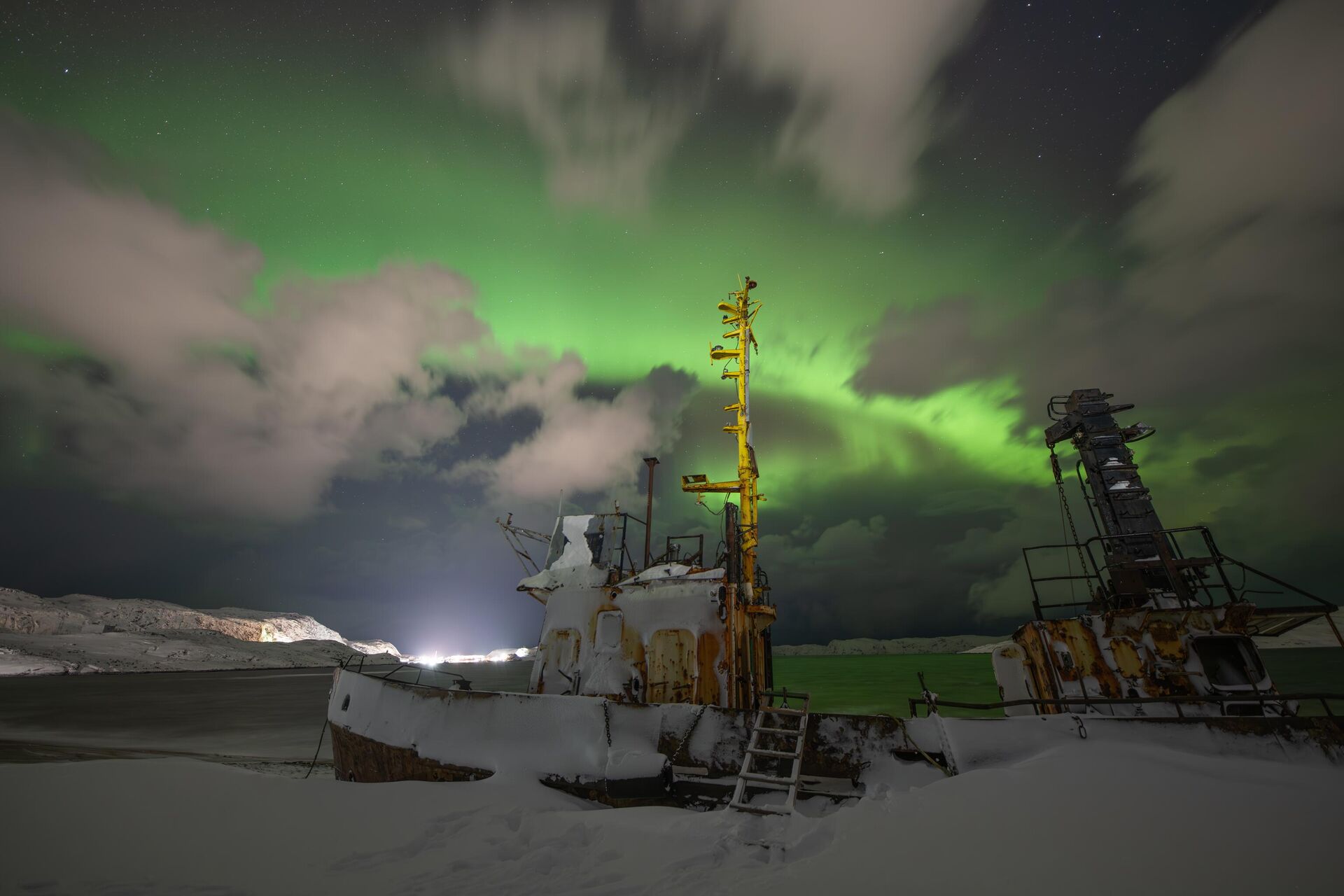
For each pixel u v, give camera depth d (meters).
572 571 12.15
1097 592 10.33
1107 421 11.08
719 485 15.55
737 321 17.02
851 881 4.79
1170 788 5.62
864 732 8.02
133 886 5.74
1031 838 5.07
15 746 31.97
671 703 10.13
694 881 5.24
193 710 55.91
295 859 6.40
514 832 7.05
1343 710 28.34
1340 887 4.06
